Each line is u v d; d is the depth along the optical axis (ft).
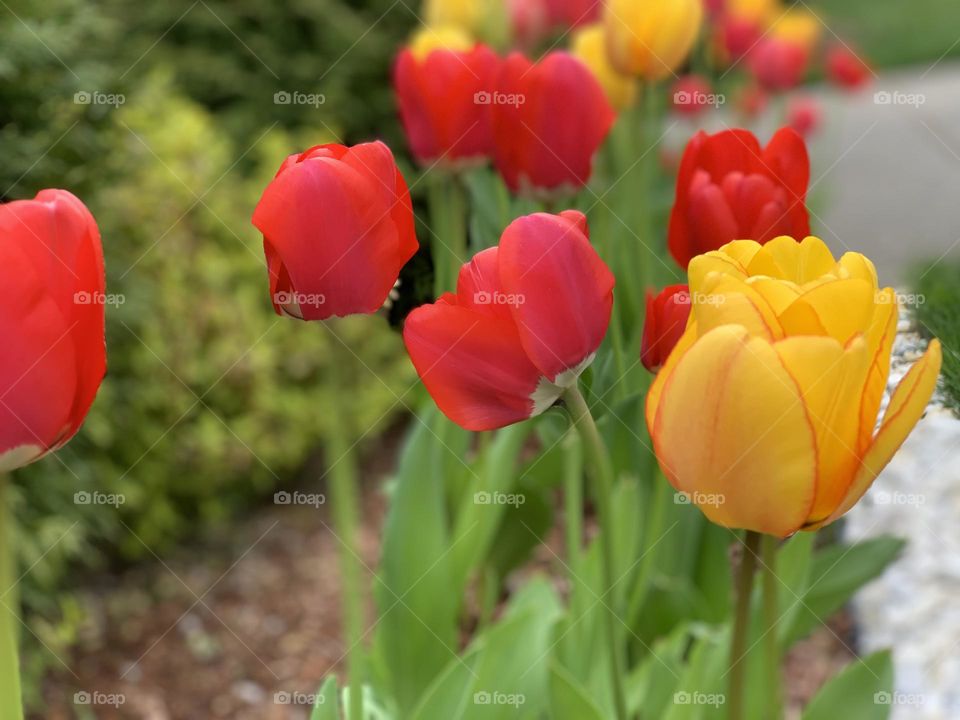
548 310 2.29
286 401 6.89
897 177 10.33
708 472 2.21
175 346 6.34
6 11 4.79
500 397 2.33
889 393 2.46
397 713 3.21
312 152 2.32
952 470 4.85
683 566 3.76
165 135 6.60
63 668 5.26
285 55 9.53
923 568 4.73
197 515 6.75
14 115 4.83
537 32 4.76
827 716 2.89
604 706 3.18
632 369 3.07
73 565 6.17
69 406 2.18
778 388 2.15
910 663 4.32
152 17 9.47
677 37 3.30
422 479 3.34
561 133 2.89
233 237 6.87
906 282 3.27
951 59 16.53
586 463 3.29
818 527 2.25
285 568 6.11
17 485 4.91
